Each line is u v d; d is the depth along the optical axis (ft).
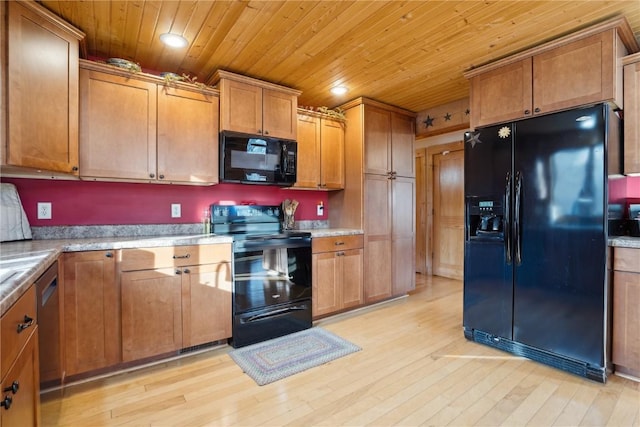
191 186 9.70
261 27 7.00
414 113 13.10
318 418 5.67
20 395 3.49
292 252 9.52
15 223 7.04
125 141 7.64
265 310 8.92
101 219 8.34
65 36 6.45
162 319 7.42
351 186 11.94
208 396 6.31
